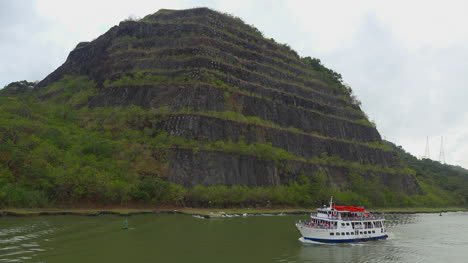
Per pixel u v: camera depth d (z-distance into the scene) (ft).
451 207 515.09
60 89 467.52
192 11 488.85
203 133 334.24
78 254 130.93
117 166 283.38
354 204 375.25
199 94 360.48
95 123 353.72
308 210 330.34
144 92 377.50
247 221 238.48
